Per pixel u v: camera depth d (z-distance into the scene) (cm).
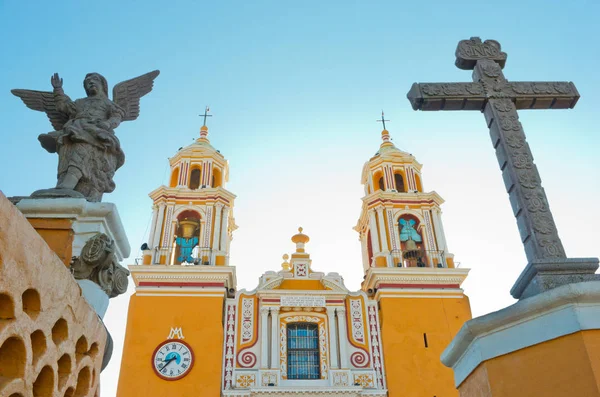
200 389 2306
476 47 896
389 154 3203
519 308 598
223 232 2819
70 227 726
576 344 554
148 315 2475
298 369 2425
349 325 2544
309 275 2686
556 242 709
